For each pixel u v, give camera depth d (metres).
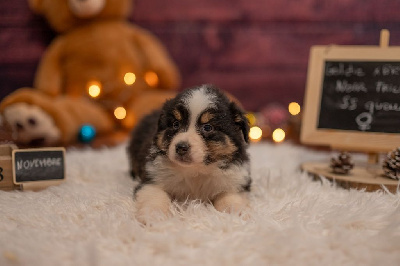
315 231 0.46
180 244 0.43
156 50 1.01
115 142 0.91
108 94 0.99
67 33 0.99
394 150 0.61
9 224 0.47
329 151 0.89
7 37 1.02
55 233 0.45
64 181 0.62
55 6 0.96
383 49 0.67
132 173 0.67
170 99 0.57
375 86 0.66
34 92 0.88
